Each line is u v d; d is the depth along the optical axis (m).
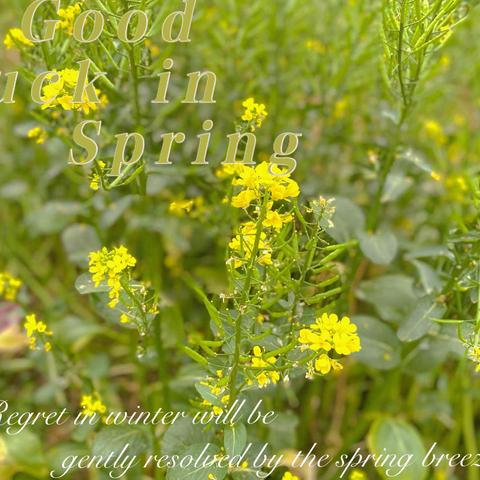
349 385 1.20
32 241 1.42
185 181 1.04
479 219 0.88
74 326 1.12
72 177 1.12
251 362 0.77
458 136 1.25
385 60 0.91
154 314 0.80
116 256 0.76
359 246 0.93
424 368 0.97
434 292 0.91
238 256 0.76
